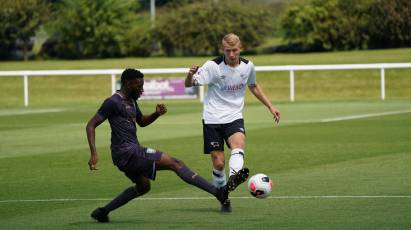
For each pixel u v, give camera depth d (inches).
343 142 1833.2
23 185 1318.9
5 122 2556.6
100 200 1162.6
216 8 5113.2
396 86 3732.8
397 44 4992.6
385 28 4909.0
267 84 3821.4
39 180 1369.3
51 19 5423.2
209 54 5187.0
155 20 5295.3
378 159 1533.0
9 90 3986.2
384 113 2598.4
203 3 5182.1
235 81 1048.2
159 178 1346.0
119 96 952.9
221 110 1053.2
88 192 1235.2
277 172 1398.9
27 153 1761.8
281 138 1947.6
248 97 3582.7
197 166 1515.7
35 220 1010.1
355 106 2920.8
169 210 1055.6
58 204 1133.7
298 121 2396.7
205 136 1061.8
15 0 5344.5
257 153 1670.8
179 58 4943.4
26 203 1146.0
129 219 998.4
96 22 5305.1
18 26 5364.2
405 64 3176.7
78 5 5319.9
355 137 1930.4
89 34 5334.6
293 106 2989.7
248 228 918.4
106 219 980.6
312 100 3314.5
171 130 2212.1
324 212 1008.9
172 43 5191.9
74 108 3120.1
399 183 1234.6
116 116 950.4
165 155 958.4
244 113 2723.9
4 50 5467.5
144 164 944.9
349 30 4963.1
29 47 5551.2
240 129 1050.1
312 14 4992.6
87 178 1380.4
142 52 5344.5
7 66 4820.4
